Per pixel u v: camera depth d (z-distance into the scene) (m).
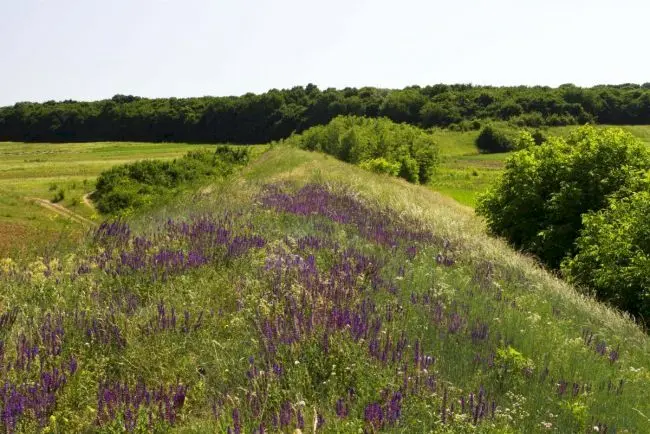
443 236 14.22
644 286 12.94
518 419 4.96
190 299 6.51
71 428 4.27
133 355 5.20
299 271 7.61
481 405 4.88
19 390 4.50
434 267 10.47
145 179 62.16
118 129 143.75
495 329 7.33
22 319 5.90
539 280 12.39
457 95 148.75
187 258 7.84
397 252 10.80
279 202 15.24
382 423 4.30
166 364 5.17
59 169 96.25
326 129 66.88
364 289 7.68
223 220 10.91
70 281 7.08
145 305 6.45
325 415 4.43
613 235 14.33
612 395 6.29
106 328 5.66
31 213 48.53
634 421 5.80
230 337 5.78
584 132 20.89
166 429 4.22
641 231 13.81
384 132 64.44
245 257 8.19
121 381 4.88
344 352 5.23
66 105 155.25
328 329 5.59
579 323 9.85
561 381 6.13
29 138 148.88
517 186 20.38
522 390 5.64
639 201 14.52
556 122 131.25
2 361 4.91
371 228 13.27
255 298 6.50
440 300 7.92
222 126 131.50
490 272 11.64
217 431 4.15
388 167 50.41
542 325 8.39
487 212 21.84
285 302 6.38
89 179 83.06
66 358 5.22
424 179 68.88
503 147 120.06
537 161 20.44
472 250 13.01
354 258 9.09
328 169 31.75
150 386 4.85
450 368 5.71
